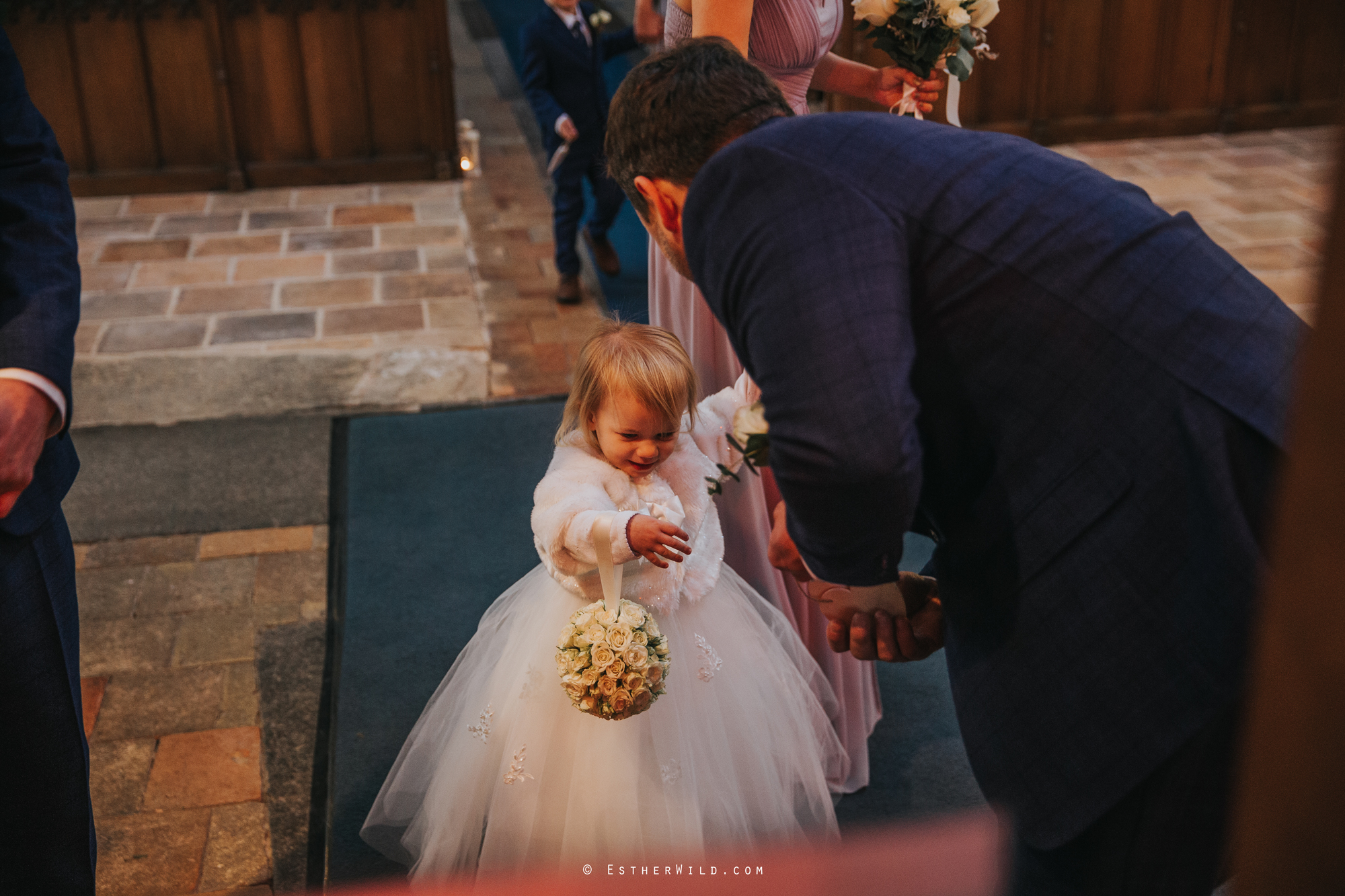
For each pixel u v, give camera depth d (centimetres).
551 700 205
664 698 203
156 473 381
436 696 231
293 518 358
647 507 200
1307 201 598
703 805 205
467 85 875
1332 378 36
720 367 239
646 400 192
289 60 634
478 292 528
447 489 372
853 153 123
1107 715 122
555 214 503
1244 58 696
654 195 143
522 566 332
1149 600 118
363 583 324
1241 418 114
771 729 217
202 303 513
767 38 229
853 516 120
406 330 489
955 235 121
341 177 665
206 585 325
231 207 632
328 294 524
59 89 617
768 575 243
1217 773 118
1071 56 682
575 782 200
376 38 638
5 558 165
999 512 129
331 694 282
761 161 122
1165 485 117
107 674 288
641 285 536
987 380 124
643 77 140
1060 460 123
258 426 412
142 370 451
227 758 261
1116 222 122
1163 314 118
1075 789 125
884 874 216
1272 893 40
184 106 634
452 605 314
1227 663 113
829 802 222
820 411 115
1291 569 38
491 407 427
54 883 182
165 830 240
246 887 226
